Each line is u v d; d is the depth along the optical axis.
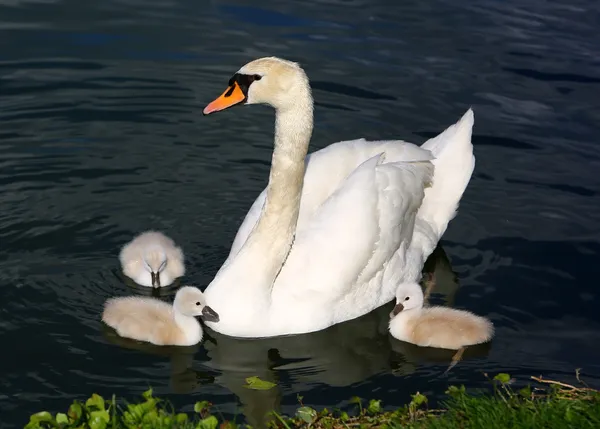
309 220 11.20
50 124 14.13
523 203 13.17
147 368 9.87
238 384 9.73
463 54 16.42
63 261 11.48
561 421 8.22
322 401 9.45
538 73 16.00
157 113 14.60
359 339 10.75
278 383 9.77
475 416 8.41
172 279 11.40
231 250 11.30
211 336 10.62
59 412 9.02
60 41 16.08
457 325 10.51
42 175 13.02
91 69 15.43
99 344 10.15
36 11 16.92
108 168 13.30
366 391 9.66
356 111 14.88
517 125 14.77
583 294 11.43
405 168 11.67
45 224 12.07
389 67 15.94
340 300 10.99
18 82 14.96
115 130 14.14
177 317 10.31
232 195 13.02
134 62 15.68
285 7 17.59
